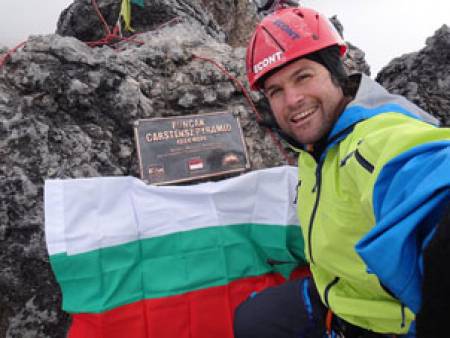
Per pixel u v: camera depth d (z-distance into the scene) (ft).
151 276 7.27
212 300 7.64
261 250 8.38
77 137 8.53
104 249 6.90
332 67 5.02
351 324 5.48
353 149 3.91
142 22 20.24
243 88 10.91
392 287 2.80
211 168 9.31
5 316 7.39
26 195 7.49
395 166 2.97
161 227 7.51
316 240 4.97
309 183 5.54
